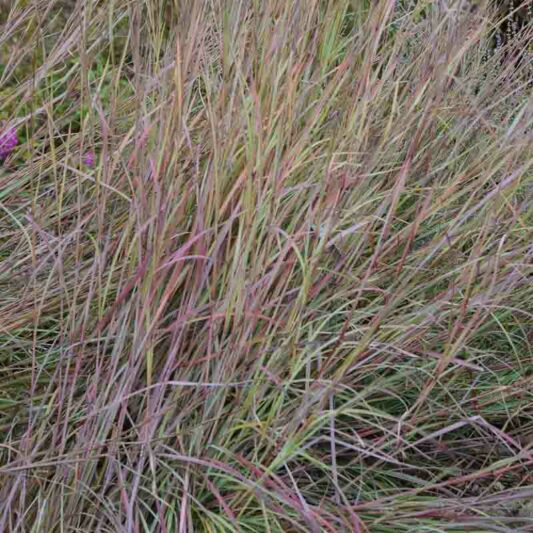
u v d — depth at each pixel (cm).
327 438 162
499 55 251
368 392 169
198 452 166
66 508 162
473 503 164
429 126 213
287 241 168
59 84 238
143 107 183
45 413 171
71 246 202
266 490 154
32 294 192
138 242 165
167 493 164
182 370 173
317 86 206
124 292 168
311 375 183
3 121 231
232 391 176
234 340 168
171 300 182
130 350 176
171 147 177
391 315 190
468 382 198
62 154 222
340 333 176
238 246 167
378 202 204
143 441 159
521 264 182
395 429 180
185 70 180
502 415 197
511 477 189
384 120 210
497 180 215
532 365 200
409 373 179
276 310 169
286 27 189
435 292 199
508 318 207
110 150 203
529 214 204
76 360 177
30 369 189
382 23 192
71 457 163
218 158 177
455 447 191
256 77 189
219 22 193
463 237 198
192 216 185
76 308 192
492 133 207
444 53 207
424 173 215
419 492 177
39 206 219
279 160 176
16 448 177
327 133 204
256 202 179
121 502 160
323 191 173
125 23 304
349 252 189
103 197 175
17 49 225
